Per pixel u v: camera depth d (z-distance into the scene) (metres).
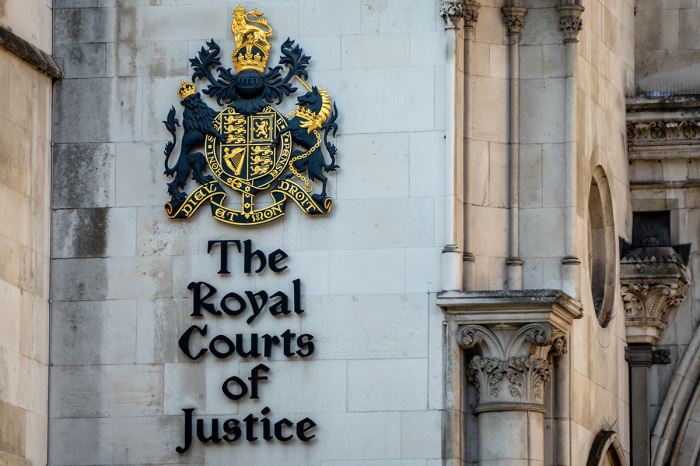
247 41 30.12
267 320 29.59
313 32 30.08
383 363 29.25
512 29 30.56
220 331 29.67
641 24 34.97
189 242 29.92
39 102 30.12
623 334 33.75
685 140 34.25
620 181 33.84
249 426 29.38
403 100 29.73
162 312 29.84
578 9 30.55
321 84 29.94
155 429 29.61
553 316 29.00
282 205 29.73
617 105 33.69
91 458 29.67
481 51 30.41
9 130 29.33
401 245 29.45
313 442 29.23
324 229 29.66
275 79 30.00
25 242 29.59
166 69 30.33
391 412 29.14
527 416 29.03
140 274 29.97
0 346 28.80
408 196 29.53
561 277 30.11
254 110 29.92
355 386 29.27
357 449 29.14
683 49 34.88
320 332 29.47
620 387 33.28
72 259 30.12
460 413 29.06
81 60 30.50
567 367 29.86
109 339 29.91
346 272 29.53
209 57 30.20
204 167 29.98
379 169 29.66
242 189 29.80
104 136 30.30
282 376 29.45
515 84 30.48
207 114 30.00
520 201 30.31
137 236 30.06
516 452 28.92
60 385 29.89
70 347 29.94
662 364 34.12
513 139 30.36
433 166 29.53
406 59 29.81
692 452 33.91
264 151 29.83
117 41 30.47
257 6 30.25
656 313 33.94
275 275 29.67
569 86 30.45
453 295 29.05
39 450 29.59
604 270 33.19
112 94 30.39
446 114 29.59
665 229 34.50
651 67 34.88
